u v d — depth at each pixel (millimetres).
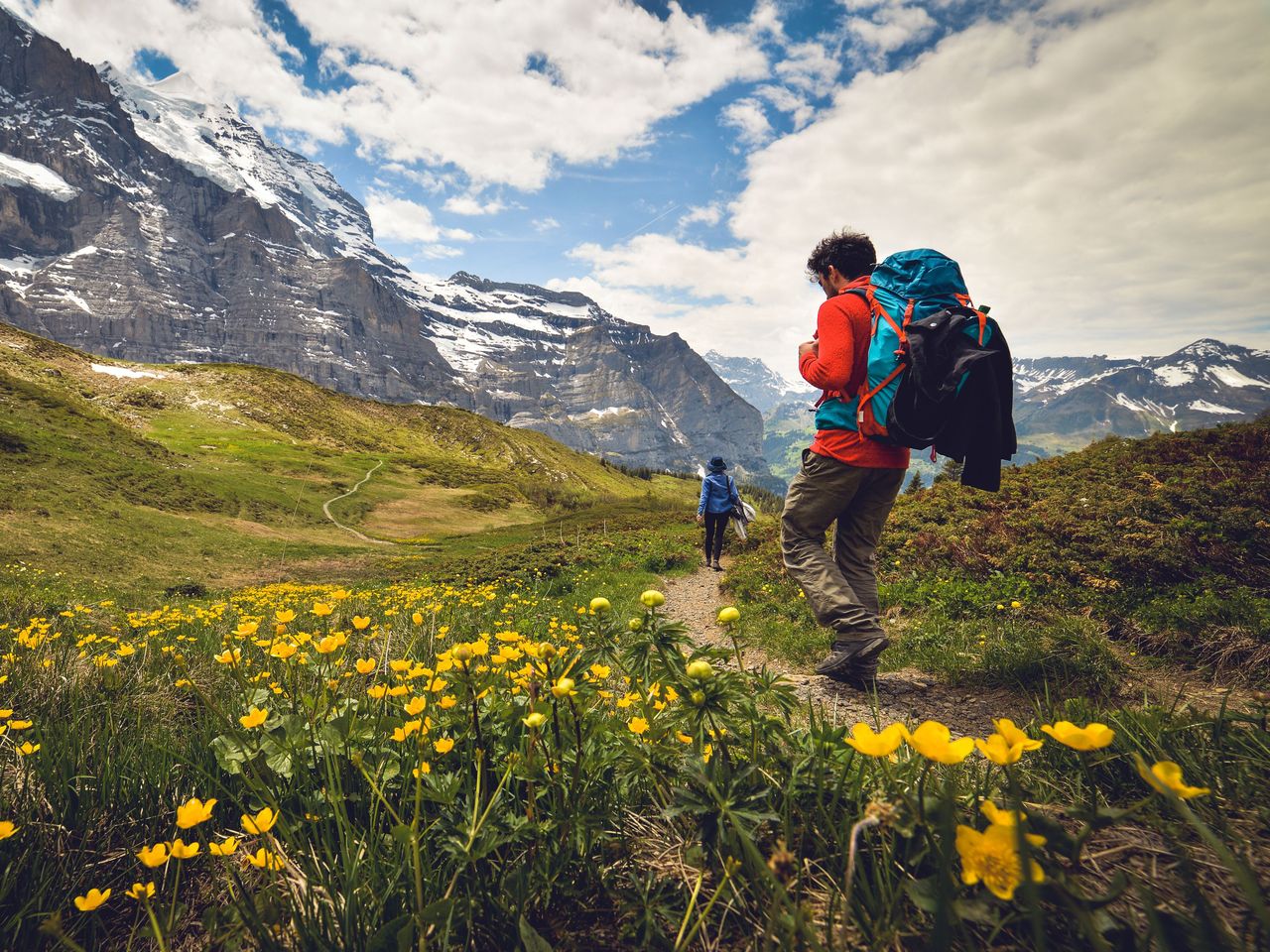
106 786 1538
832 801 1087
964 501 9703
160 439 75625
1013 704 3326
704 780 1008
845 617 3449
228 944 995
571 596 10383
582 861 1158
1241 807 1140
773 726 1240
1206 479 7527
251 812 1430
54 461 40656
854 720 3150
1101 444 12141
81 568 24016
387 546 46750
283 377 122188
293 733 1388
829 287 3631
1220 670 3518
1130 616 4496
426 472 95750
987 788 1268
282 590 12312
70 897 1263
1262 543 5027
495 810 1218
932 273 3057
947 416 2883
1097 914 713
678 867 1172
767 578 8461
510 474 115562
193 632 4930
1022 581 5629
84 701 2350
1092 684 3338
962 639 4484
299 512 54406
